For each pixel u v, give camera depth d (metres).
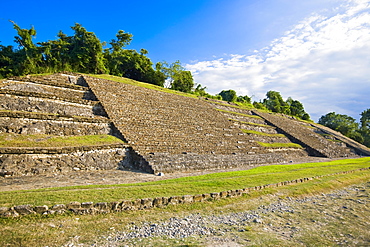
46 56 33.66
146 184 11.61
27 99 16.52
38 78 19.31
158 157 16.55
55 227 7.17
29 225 7.07
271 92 83.75
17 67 29.19
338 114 82.75
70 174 13.17
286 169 19.52
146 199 9.38
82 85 23.75
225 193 11.45
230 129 30.05
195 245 6.62
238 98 70.25
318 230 8.69
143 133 19.20
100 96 21.48
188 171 16.64
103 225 7.66
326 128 69.31
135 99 24.83
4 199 8.01
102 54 39.81
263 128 38.34
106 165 15.30
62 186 10.38
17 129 14.20
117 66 41.84
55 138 14.99
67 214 7.95
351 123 78.88
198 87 62.16
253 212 10.20
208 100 43.12
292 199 12.74
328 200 13.22
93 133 17.42
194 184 12.26
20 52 30.80
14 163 12.22
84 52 34.81
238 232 7.85
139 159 16.06
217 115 33.03
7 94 15.73
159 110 25.12
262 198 12.12
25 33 30.83
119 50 45.19
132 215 8.64
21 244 6.08
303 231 8.47
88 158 14.81
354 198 13.88
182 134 22.39
